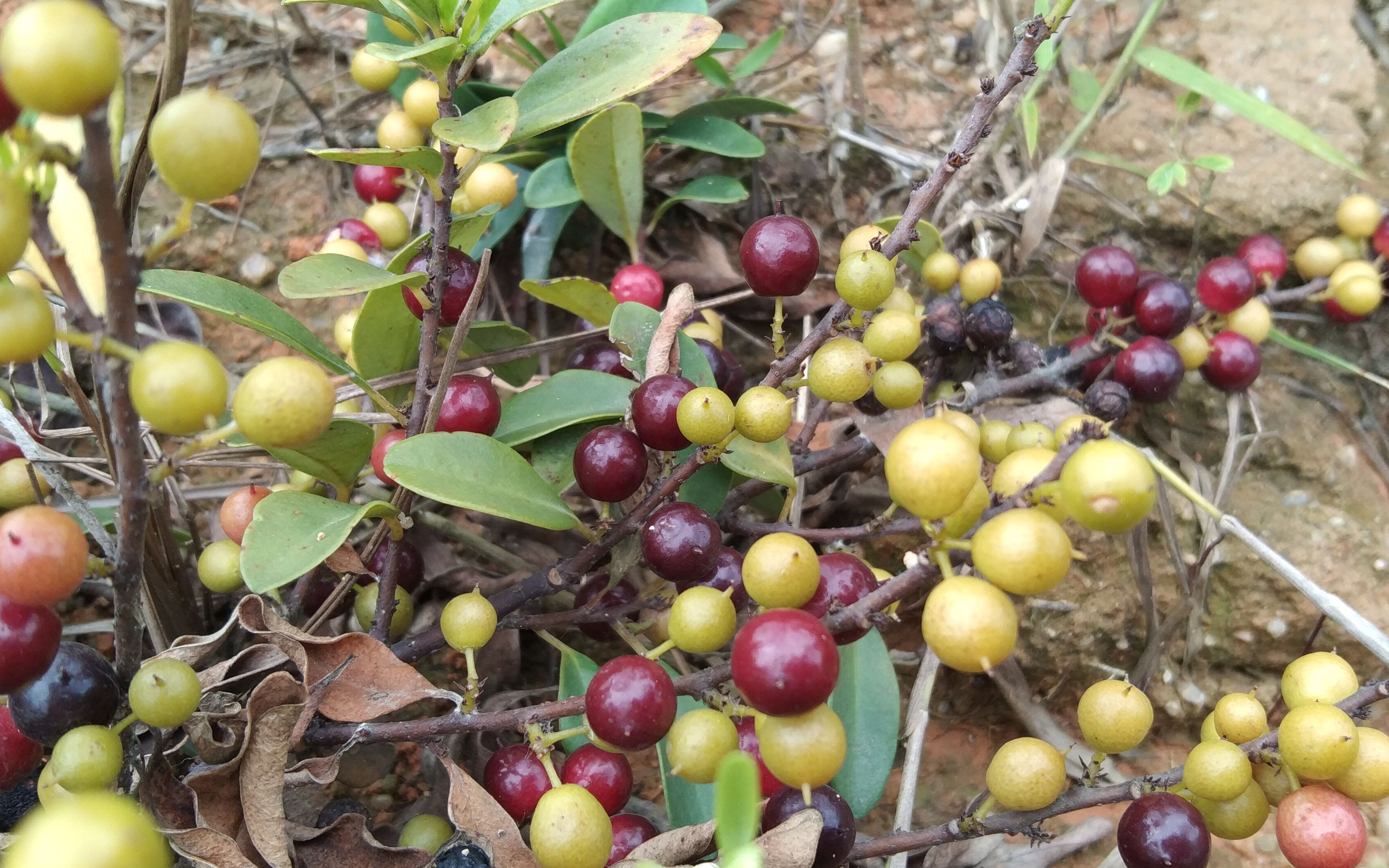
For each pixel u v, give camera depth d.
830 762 0.08
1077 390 0.16
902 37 0.23
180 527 0.15
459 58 0.11
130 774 0.10
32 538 0.07
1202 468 0.17
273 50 0.21
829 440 0.16
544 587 0.12
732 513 0.14
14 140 0.06
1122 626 0.16
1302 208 0.19
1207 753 0.09
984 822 0.10
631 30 0.12
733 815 0.06
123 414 0.07
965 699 0.16
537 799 0.11
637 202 0.17
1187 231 0.19
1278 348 0.19
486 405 0.12
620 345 0.12
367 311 0.13
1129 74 0.21
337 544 0.10
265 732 0.10
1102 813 0.15
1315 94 0.20
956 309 0.15
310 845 0.10
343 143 0.20
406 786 0.14
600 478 0.11
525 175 0.18
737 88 0.22
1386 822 0.15
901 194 0.20
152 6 0.22
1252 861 0.14
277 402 0.07
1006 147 0.21
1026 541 0.07
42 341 0.07
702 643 0.09
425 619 0.15
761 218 0.20
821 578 0.10
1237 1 0.21
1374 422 0.18
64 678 0.09
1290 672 0.10
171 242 0.07
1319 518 0.17
